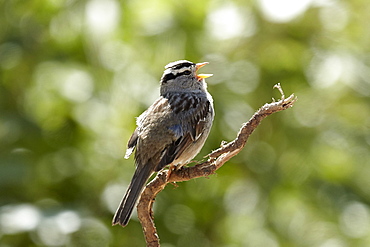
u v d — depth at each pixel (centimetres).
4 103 1287
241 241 1382
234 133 1246
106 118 1248
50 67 1280
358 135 1342
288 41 1300
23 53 1291
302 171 1330
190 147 1031
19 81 1302
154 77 1263
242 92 1291
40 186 1241
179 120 1016
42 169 1256
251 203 1342
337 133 1334
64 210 1177
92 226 1181
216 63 1289
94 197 1238
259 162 1334
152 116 1020
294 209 1395
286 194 1341
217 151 832
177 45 1271
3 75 1293
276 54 1308
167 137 995
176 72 1102
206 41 1277
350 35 1347
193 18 1270
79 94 1252
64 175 1263
